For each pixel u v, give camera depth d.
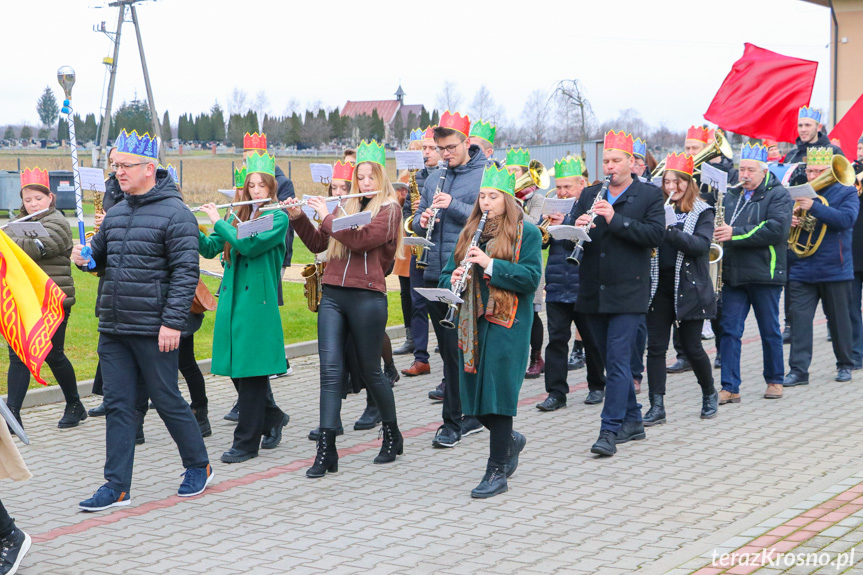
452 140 7.34
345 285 6.45
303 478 6.42
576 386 9.31
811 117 10.77
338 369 6.52
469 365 5.83
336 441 7.38
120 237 5.82
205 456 6.12
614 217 6.63
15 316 4.79
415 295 9.62
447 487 6.19
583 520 5.48
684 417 8.00
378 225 6.40
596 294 6.82
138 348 5.81
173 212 5.81
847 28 26.52
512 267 5.76
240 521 5.56
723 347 8.50
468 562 4.86
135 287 5.76
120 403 5.84
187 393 9.02
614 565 4.75
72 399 7.82
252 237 6.63
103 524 5.53
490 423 6.02
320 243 6.77
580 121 32.34
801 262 9.17
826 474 6.26
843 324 9.28
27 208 7.74
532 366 9.71
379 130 81.81
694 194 7.65
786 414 8.02
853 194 9.09
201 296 7.17
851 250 9.26
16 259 4.84
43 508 5.84
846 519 5.22
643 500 5.82
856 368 9.83
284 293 14.09
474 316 5.86
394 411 6.76
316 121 77.38
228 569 4.80
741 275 8.36
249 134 7.35
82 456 7.03
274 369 6.80
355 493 6.08
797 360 9.21
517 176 8.27
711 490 5.99
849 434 7.32
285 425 7.71
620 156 6.79
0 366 9.22
